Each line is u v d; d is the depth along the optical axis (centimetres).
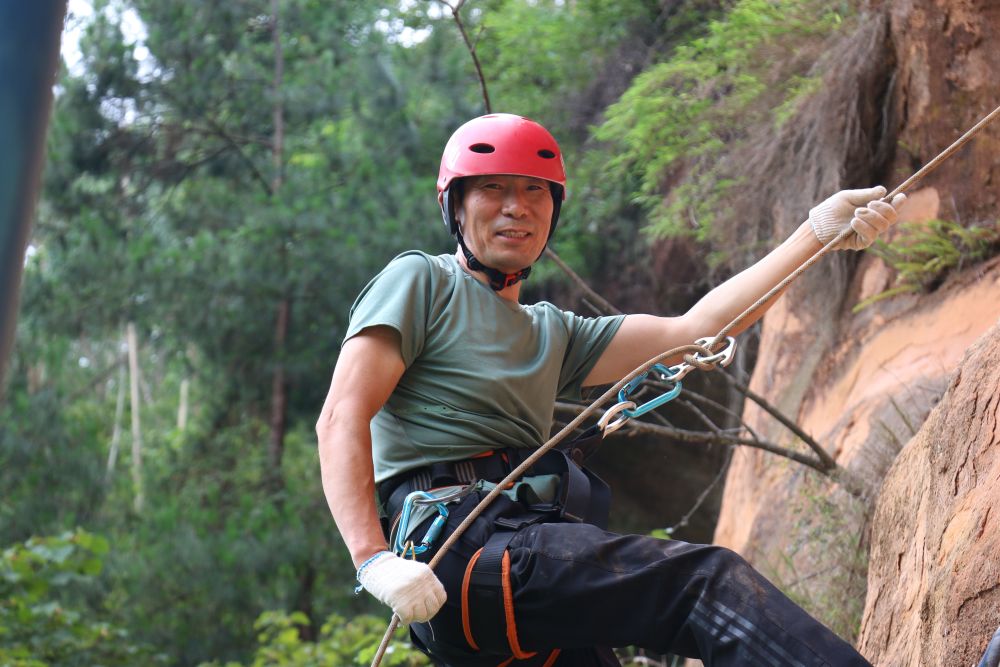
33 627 863
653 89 684
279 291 1288
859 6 542
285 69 1512
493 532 239
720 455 1153
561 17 1109
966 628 231
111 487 1370
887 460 443
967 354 284
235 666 1046
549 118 1146
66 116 1421
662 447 1189
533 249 267
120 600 1258
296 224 1290
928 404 445
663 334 286
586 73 1123
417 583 221
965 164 480
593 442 259
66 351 1422
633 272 1129
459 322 259
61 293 1324
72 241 1352
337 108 1392
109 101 1434
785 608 213
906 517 318
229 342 1341
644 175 767
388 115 1372
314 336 1342
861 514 446
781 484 549
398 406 258
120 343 2225
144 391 2441
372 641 864
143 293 1320
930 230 480
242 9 1462
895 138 521
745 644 211
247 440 1495
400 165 1355
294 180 1371
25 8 97
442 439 252
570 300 1201
